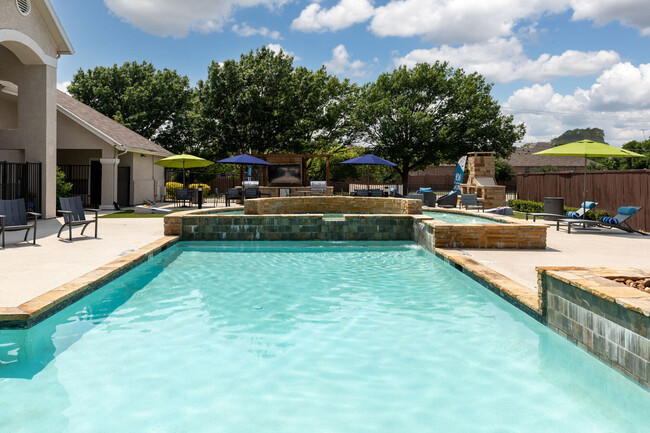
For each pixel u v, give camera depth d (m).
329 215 15.78
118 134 22.89
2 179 14.25
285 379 4.01
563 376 4.08
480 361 4.41
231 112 35.50
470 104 41.22
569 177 18.23
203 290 7.12
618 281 4.46
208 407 3.48
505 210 17.83
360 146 43.91
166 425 3.21
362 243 12.05
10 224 9.69
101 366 4.23
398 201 16.36
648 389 3.35
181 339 4.96
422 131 39.19
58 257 8.16
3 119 18.98
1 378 3.94
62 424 3.20
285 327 5.40
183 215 12.02
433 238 9.95
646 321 3.38
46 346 4.71
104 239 10.77
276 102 35.31
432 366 4.29
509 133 41.06
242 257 10.08
